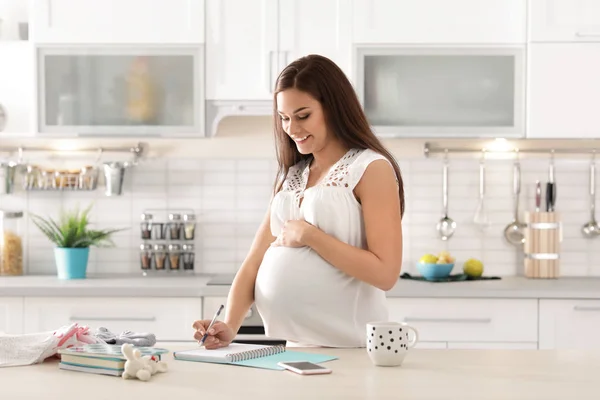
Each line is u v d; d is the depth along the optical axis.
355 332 2.42
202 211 4.46
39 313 3.84
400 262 2.38
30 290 3.82
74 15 4.09
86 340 2.15
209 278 4.20
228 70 4.08
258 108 4.08
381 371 1.95
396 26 4.05
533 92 4.04
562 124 4.04
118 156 4.47
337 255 2.32
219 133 4.44
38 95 4.10
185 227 4.38
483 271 4.35
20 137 4.14
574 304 3.79
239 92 4.07
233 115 4.12
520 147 4.40
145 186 4.46
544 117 4.04
